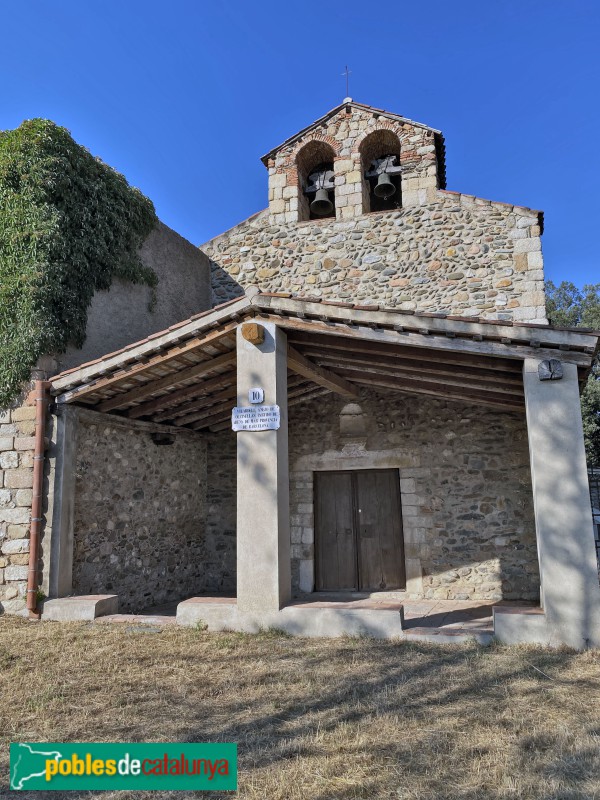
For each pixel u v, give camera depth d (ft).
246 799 8.47
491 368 17.89
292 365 20.95
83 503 21.98
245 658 15.20
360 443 28.07
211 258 33.55
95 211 24.67
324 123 32.96
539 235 28.55
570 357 16.24
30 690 13.12
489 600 25.16
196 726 11.04
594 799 8.21
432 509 26.66
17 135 22.91
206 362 21.70
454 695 12.32
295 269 31.83
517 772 9.02
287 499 19.13
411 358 19.15
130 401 22.67
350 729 10.72
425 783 8.75
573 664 14.10
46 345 21.66
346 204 31.65
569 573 15.52
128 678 13.87
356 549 27.94
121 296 26.13
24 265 22.00
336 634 17.20
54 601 19.81
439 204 30.12
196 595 28.71
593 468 24.99
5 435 21.33
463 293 28.76
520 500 25.75
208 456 31.30
